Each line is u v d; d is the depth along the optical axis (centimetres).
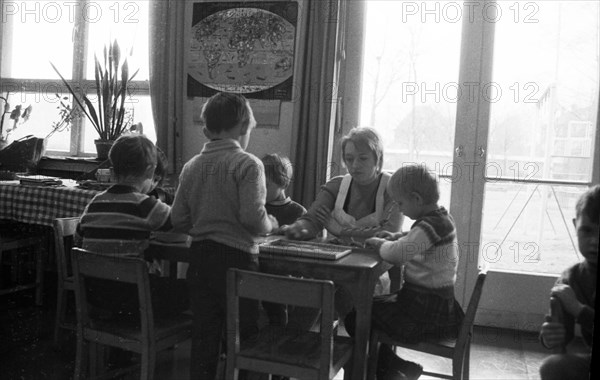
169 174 396
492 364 284
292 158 371
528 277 347
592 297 185
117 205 217
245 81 384
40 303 344
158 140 403
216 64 390
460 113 362
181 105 399
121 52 419
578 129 349
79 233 224
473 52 359
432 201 215
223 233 201
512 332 339
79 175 416
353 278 192
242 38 384
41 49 437
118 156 221
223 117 205
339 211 254
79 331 210
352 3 372
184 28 397
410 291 212
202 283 202
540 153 354
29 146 412
